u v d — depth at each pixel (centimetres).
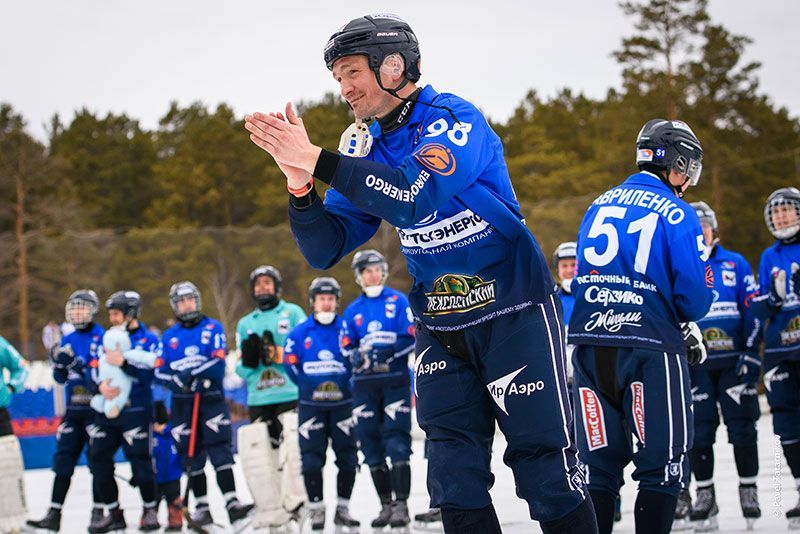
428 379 339
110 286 2108
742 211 3250
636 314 421
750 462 665
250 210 5012
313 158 286
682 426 416
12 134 4678
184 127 6272
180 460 866
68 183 4938
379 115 326
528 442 326
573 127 5541
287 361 818
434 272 333
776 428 676
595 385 433
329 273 2016
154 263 2044
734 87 3878
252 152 5022
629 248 425
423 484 1012
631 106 3916
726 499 777
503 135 5472
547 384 326
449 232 323
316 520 804
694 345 440
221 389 848
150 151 5978
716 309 694
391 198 288
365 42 316
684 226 420
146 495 862
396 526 758
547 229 1961
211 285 1988
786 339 674
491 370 328
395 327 800
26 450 1438
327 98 5541
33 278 2612
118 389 837
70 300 888
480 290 326
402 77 321
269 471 794
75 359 873
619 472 434
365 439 795
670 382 417
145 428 861
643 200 432
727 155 3428
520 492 332
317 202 323
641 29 3956
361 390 792
